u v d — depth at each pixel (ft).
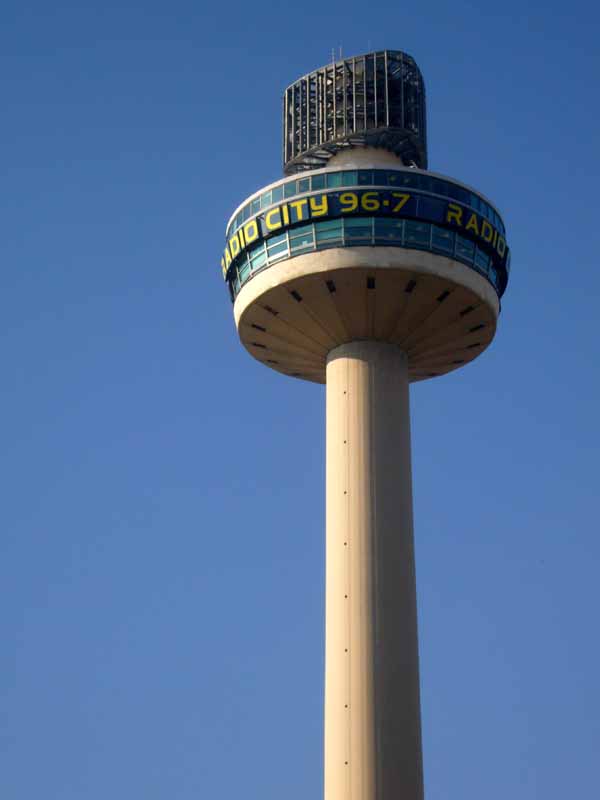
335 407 242.58
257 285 242.37
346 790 213.87
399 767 215.10
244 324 249.96
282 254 239.50
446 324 245.86
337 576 229.04
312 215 237.45
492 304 245.04
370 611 224.53
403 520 233.14
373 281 235.20
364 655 221.46
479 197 246.06
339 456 237.66
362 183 238.89
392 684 220.02
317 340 249.14
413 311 241.14
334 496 235.61
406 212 236.84
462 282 237.66
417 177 240.73
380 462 235.81
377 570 227.40
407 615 226.38
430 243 236.63
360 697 218.79
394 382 243.81
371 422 238.68
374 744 215.72
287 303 241.76
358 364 243.81
